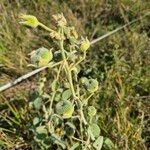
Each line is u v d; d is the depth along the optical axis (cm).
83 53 31
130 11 62
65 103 29
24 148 41
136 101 46
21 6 62
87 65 51
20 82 50
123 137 40
